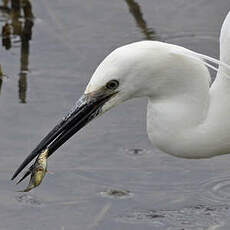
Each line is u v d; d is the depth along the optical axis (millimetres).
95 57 13586
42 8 14609
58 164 11695
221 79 9844
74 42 13898
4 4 14633
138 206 11070
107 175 11531
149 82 9414
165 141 9766
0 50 13836
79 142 12031
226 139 9875
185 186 11367
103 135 12133
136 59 9250
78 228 10750
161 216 10930
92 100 9422
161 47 9328
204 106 9703
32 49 13820
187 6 14555
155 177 11508
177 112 9609
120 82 9328
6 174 11516
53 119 12398
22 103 12727
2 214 11000
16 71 13359
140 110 12570
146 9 14555
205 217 10922
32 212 11008
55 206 11086
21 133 12172
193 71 9500
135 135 12148
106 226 10781
